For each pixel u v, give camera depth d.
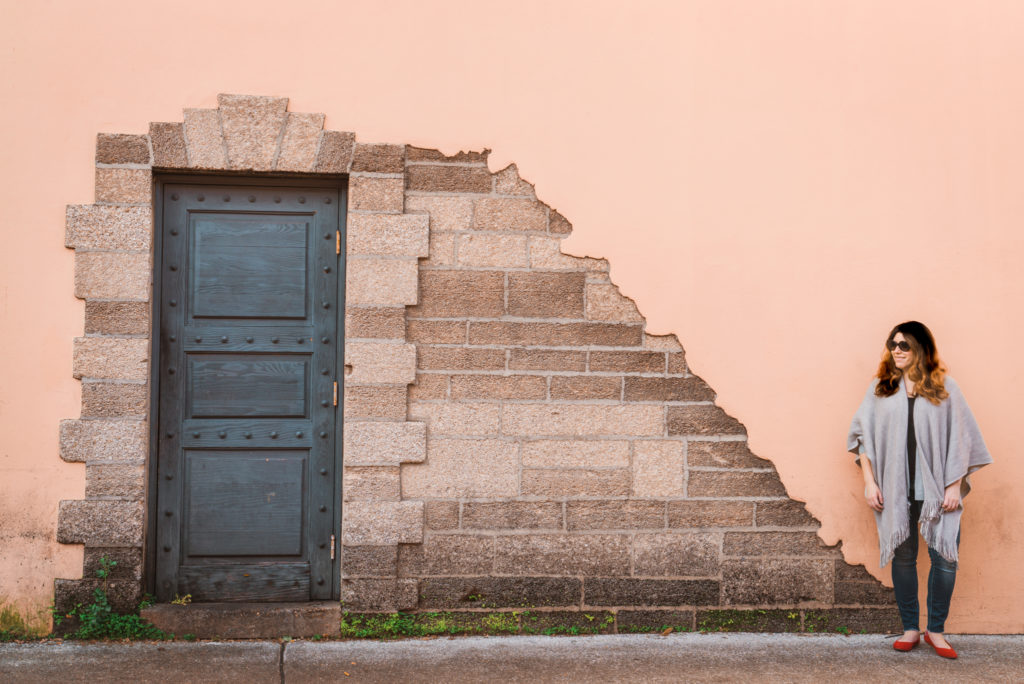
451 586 4.91
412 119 4.97
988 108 5.18
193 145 4.84
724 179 5.07
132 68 4.84
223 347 4.98
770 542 5.03
